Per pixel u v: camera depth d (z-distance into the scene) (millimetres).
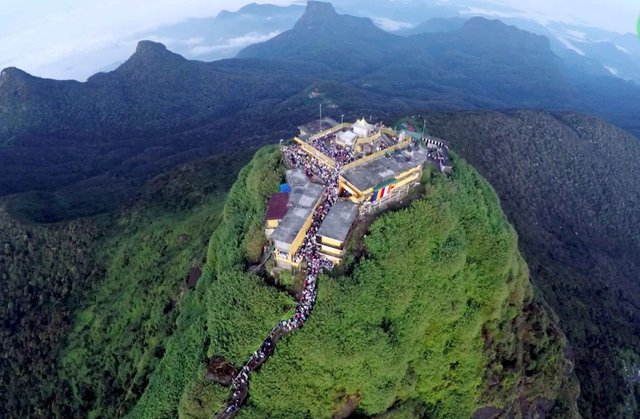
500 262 86062
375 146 91688
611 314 148250
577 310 137875
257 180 91688
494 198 102500
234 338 69875
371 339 69875
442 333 80938
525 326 93062
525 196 197750
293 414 67688
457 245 82250
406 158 86125
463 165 103750
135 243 132500
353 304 69438
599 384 118688
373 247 74438
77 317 124188
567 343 105688
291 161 92000
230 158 180500
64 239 143625
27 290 139125
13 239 148625
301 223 73000
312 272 71812
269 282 73500
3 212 156875
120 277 128125
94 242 141625
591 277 166500
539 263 152500
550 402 93688
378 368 71188
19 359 120188
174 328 98062
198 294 90562
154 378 83188
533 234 175125
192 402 68312
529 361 90875
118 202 181250
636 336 143500
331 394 69750
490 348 85500
